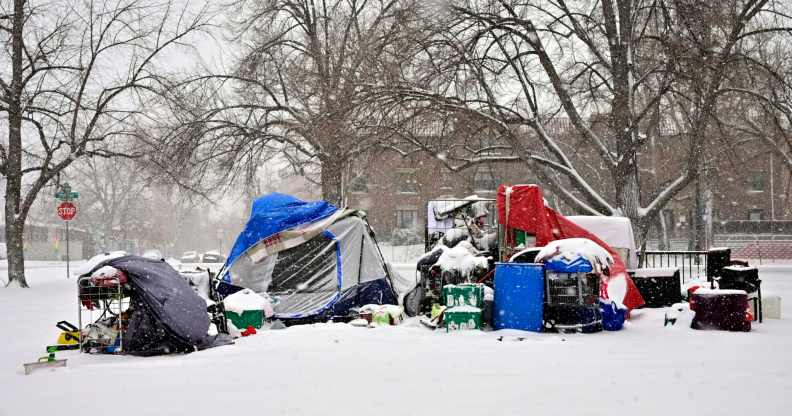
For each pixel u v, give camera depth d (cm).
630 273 2297
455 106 3606
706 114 3503
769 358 1319
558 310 1730
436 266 2008
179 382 1107
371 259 2148
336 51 4653
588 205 4184
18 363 1348
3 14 3759
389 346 1469
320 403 945
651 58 3616
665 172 6216
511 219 2167
